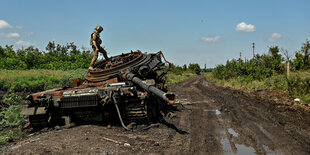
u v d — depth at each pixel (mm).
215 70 37906
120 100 6332
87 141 5133
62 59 33062
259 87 16859
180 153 4617
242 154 4613
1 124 7426
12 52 30469
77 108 6570
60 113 6703
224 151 4773
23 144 5086
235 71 27688
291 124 6840
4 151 4715
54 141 5133
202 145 5125
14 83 13852
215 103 11328
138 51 8312
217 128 6637
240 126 6801
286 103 10312
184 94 15758
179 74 54156
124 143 5094
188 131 6301
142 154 4492
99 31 8328
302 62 21766
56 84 15609
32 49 33781
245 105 10445
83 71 24469
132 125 6441
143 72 7195
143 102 6133
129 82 6695
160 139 5469
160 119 7539
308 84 12227
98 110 6625
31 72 20922
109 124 6602
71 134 5688
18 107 7938
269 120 7457
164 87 8227
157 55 8211
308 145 5082
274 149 4883
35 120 6637
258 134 5961
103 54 8680
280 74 20953
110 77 7316
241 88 18328
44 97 6312
